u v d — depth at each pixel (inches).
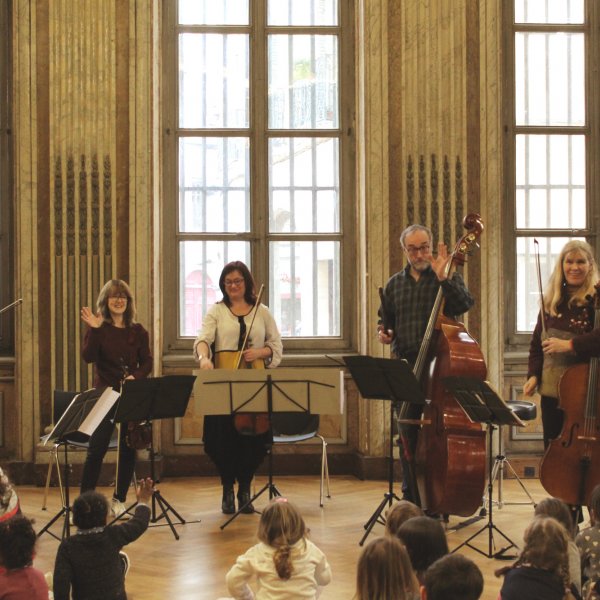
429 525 131.6
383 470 300.2
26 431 294.4
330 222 317.1
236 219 316.2
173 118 314.2
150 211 297.6
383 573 119.0
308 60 316.8
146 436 231.3
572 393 206.7
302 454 309.4
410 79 300.5
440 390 221.6
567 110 318.3
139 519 162.2
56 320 295.6
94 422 201.2
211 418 251.9
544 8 318.7
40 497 278.1
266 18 316.8
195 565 205.9
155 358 299.4
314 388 224.8
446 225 301.7
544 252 317.4
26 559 140.4
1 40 309.6
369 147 299.9
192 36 315.3
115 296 251.4
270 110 316.8
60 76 296.2
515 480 300.4
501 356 302.2
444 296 228.7
